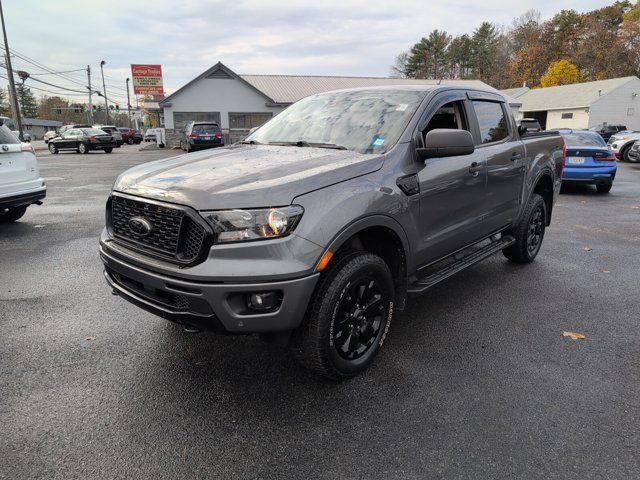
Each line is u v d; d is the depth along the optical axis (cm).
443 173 348
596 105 4334
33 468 221
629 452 234
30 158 714
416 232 327
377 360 324
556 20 6769
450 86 395
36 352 332
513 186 461
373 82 3709
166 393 284
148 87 5453
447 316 402
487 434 248
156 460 228
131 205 284
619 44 5944
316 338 268
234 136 3244
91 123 5966
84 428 250
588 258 582
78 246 623
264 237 241
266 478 217
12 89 2855
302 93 3425
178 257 252
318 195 261
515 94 5728
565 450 236
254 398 279
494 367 316
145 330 369
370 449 236
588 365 320
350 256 281
